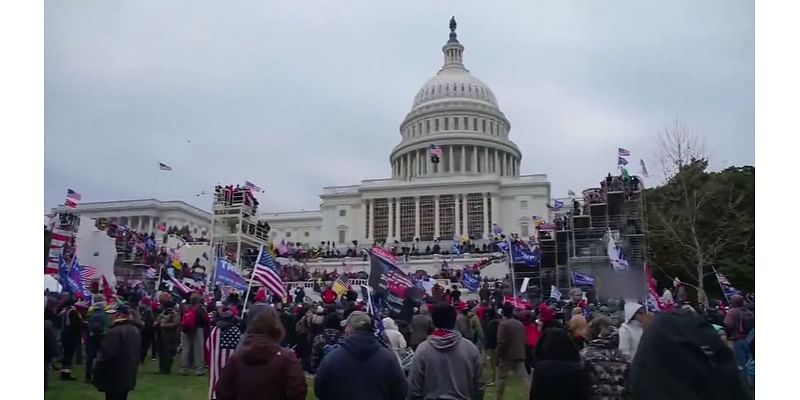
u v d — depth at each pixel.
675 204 50.53
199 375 20.53
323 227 123.75
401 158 141.00
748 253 49.66
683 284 45.12
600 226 47.66
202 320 20.95
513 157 141.88
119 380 11.79
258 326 7.39
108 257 30.33
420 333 13.54
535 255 53.53
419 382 8.45
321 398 7.59
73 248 29.55
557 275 49.16
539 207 115.75
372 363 7.53
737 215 48.34
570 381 8.16
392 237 117.31
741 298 17.00
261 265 19.78
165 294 22.92
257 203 68.94
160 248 53.88
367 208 121.31
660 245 50.84
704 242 48.66
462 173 128.62
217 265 25.14
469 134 135.12
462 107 140.00
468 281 49.41
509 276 55.88
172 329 21.16
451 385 8.34
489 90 149.25
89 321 18.53
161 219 121.06
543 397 8.26
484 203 115.69
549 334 8.57
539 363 8.44
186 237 80.62
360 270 80.62
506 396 17.02
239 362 7.17
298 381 7.07
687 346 4.83
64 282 23.69
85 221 29.95
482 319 23.14
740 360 14.54
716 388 4.70
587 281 38.47
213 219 65.38
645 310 9.80
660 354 4.89
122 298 25.50
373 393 7.41
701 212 49.72
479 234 109.75
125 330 12.01
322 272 72.06
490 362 22.42
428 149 135.00
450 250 90.81
